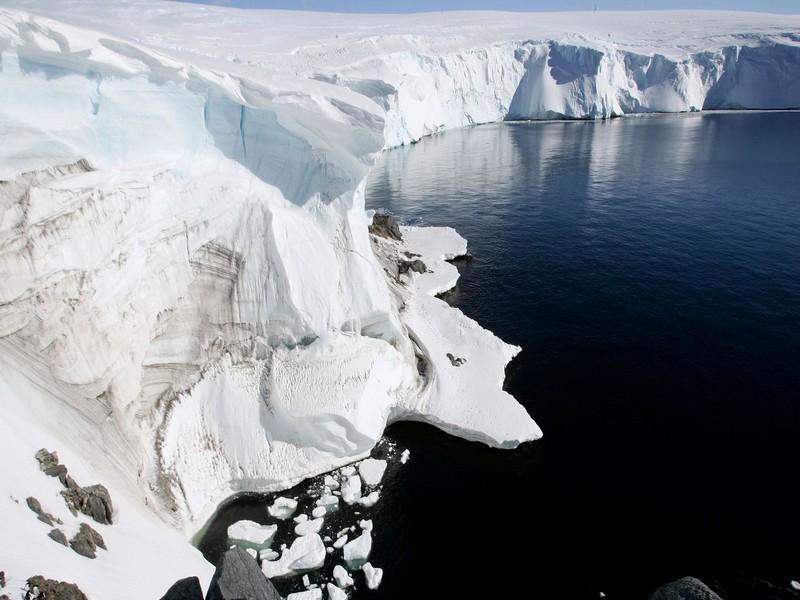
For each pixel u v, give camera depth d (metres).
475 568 15.28
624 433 20.16
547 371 24.09
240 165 19.72
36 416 12.47
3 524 8.84
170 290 17.70
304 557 15.38
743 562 15.08
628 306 29.48
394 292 27.95
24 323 13.09
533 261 36.28
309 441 18.78
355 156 21.00
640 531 16.17
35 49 14.25
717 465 18.41
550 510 17.08
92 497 11.85
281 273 19.06
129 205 16.19
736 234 38.84
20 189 13.81
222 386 18.70
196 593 7.88
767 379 22.69
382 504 17.61
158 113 17.52
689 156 66.06
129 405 15.82
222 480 17.91
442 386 22.50
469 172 63.91
